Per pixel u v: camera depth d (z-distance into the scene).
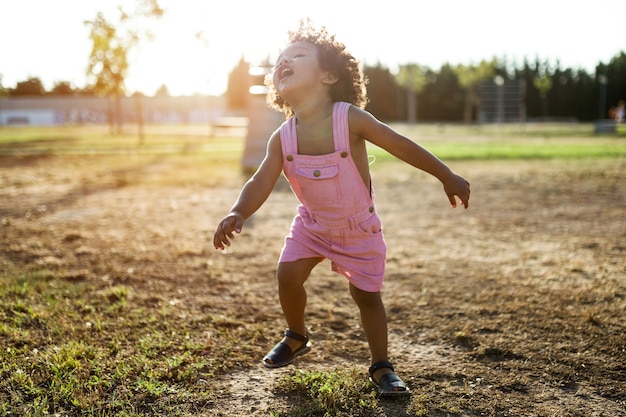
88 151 18.95
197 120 78.31
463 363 2.90
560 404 2.49
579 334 3.22
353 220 2.53
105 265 4.73
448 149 17.86
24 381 2.59
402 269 4.64
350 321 3.50
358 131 2.48
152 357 2.91
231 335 3.25
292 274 2.61
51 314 3.49
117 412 2.39
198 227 6.38
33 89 97.12
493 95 50.12
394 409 2.43
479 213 7.25
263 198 2.53
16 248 5.33
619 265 4.69
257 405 2.47
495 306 3.71
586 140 24.00
